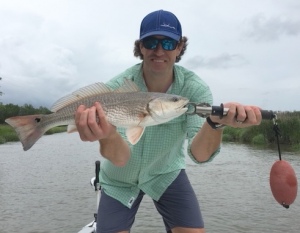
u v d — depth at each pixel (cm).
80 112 71
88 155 614
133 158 98
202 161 92
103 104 78
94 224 139
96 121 72
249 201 269
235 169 405
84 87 81
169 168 105
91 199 292
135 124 79
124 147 85
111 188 105
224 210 247
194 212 106
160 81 96
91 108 71
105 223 103
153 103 78
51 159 555
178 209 106
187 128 96
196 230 106
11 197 301
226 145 697
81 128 72
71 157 583
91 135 73
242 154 538
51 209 264
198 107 75
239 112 72
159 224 222
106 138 80
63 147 807
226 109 72
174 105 78
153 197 108
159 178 105
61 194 310
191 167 422
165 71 92
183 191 106
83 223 232
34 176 396
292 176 75
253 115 72
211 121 79
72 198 296
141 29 93
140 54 104
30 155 616
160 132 96
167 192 106
